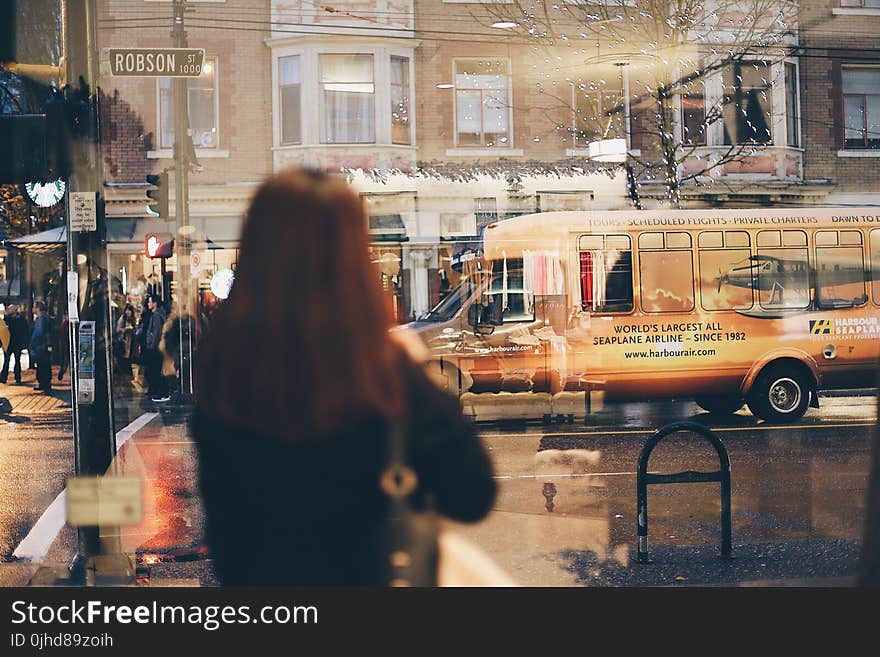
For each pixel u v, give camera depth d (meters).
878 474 2.82
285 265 2.01
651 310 15.42
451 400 2.06
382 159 25.81
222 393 1.99
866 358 15.66
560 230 15.37
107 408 6.98
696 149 25.73
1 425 16.42
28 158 6.88
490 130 26.25
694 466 10.94
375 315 2.02
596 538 7.67
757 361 15.43
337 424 1.96
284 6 25.80
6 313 24.03
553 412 15.32
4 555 7.77
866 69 26.89
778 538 7.60
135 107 25.98
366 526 1.99
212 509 2.01
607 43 23.59
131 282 25.09
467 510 2.03
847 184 26.75
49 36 13.48
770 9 24.33
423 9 26.02
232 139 26.02
